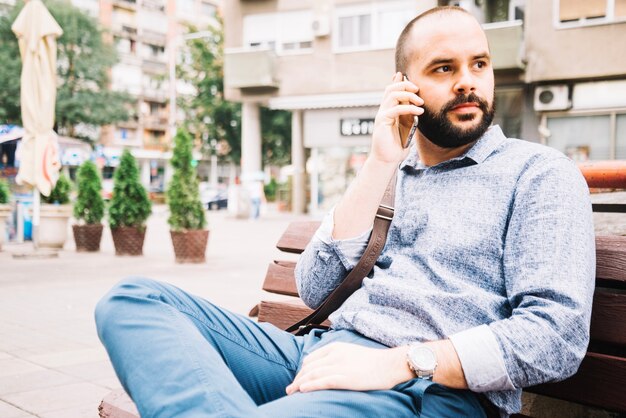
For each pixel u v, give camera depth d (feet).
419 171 6.23
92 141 140.15
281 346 5.93
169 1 197.98
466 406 4.95
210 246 44.50
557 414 7.27
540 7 55.01
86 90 132.57
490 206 5.46
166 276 27.91
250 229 63.87
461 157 5.78
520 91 57.52
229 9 77.10
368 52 68.90
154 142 194.80
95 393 11.29
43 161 36.68
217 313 5.64
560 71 54.70
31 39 35.24
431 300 5.36
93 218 39.86
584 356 5.24
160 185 196.44
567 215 5.03
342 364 4.88
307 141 74.59
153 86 192.54
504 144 5.77
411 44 6.01
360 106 71.31
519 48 54.65
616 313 5.54
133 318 4.76
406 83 5.95
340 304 6.28
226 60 73.46
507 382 4.72
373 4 68.59
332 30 70.49
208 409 4.23
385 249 6.20
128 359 4.59
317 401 4.62
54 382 11.97
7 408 10.44
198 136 132.46
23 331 16.56
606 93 54.13
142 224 36.99
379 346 5.43
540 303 4.85
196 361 4.47
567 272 4.86
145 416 4.36
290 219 78.43
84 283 25.39
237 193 82.84
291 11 74.59
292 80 72.59
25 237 45.88
